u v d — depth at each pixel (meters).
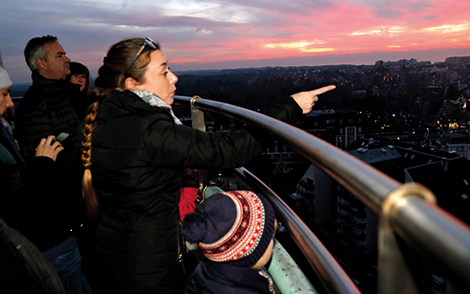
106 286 1.20
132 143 1.08
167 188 1.15
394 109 161.88
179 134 1.09
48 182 1.30
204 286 1.03
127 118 1.11
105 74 1.24
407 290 0.42
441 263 0.30
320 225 48.81
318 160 0.63
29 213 1.25
